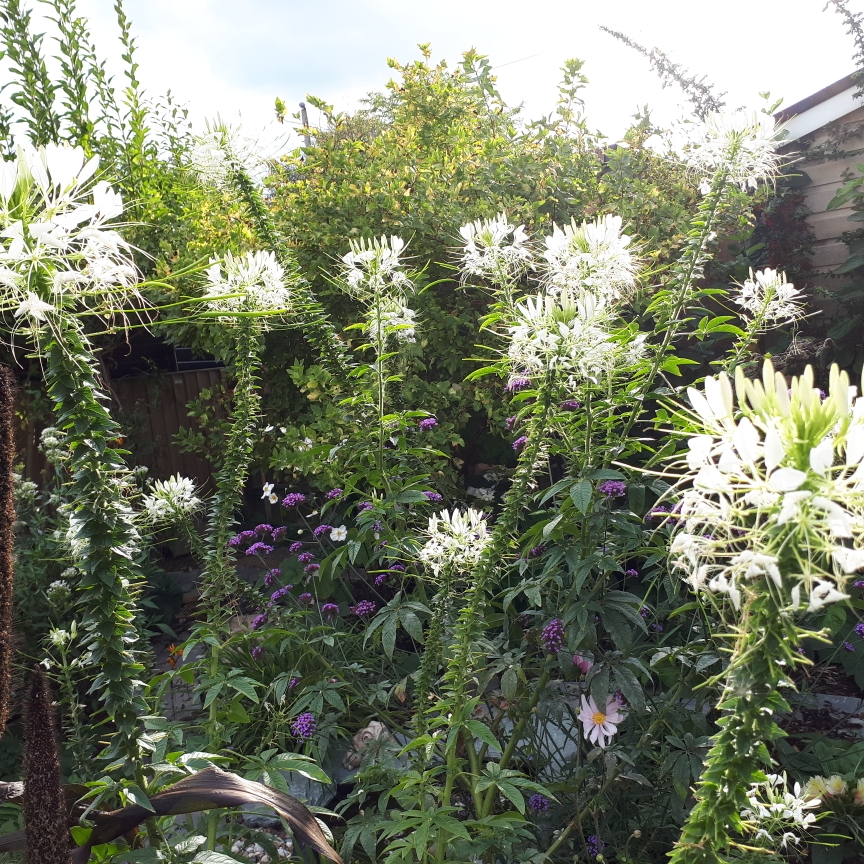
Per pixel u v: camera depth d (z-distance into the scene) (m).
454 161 4.81
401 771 2.13
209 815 1.93
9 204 1.20
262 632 2.54
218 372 6.20
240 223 4.45
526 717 2.27
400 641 3.64
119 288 1.30
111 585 1.40
